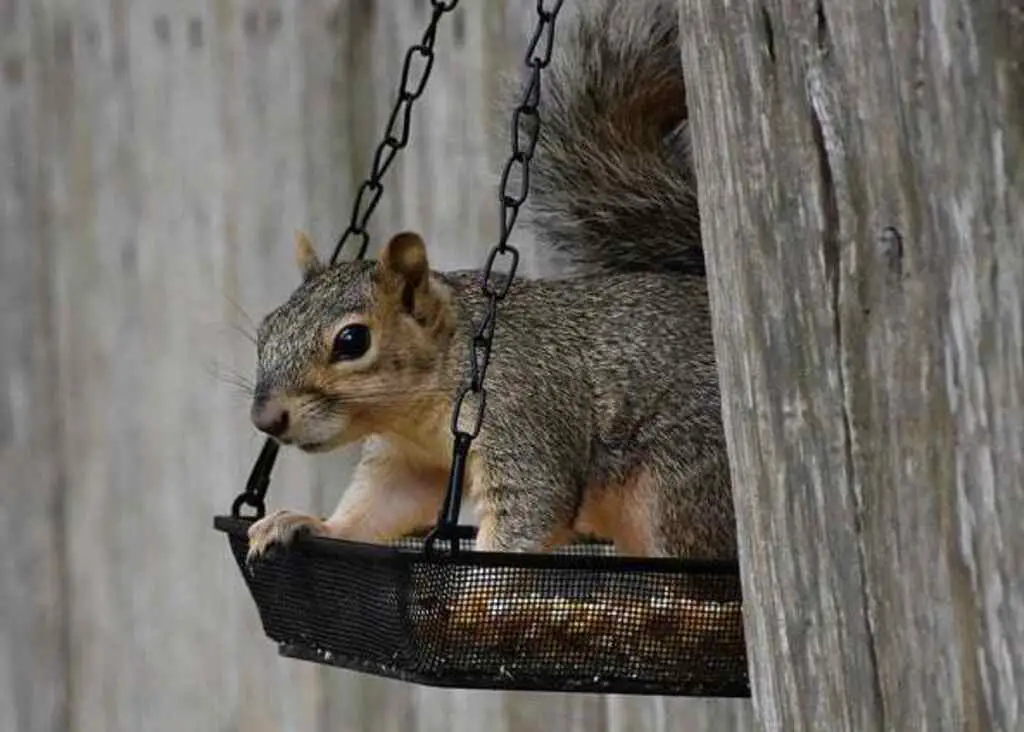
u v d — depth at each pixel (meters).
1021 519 4.47
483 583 5.95
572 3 8.33
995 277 4.50
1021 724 4.48
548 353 7.43
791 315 4.97
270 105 8.91
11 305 9.27
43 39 9.22
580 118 7.94
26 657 9.27
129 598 9.14
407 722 8.76
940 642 4.62
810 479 4.93
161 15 9.07
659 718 8.29
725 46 5.17
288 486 8.85
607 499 7.50
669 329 7.44
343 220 8.83
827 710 4.92
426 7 8.67
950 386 4.58
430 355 7.32
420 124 8.66
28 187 9.25
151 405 9.09
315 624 6.41
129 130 9.11
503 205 6.20
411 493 7.64
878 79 4.68
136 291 9.10
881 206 4.69
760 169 5.04
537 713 8.52
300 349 7.17
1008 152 4.47
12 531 9.27
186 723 9.06
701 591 6.07
